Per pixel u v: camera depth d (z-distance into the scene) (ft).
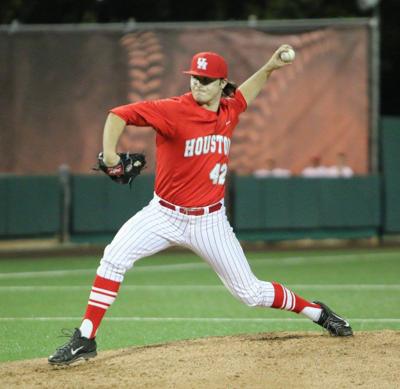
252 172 212.84
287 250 210.59
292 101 213.05
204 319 111.55
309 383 66.28
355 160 217.36
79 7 283.38
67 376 69.46
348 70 214.28
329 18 284.20
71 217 202.80
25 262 183.83
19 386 66.64
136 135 205.16
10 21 272.72
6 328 104.58
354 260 188.34
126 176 70.64
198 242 74.08
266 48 210.59
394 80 309.42
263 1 290.97
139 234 73.05
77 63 208.23
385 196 222.28
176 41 208.23
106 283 73.00
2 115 207.72
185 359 73.56
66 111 208.74
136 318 112.27
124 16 294.25
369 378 67.46
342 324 81.05
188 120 71.05
